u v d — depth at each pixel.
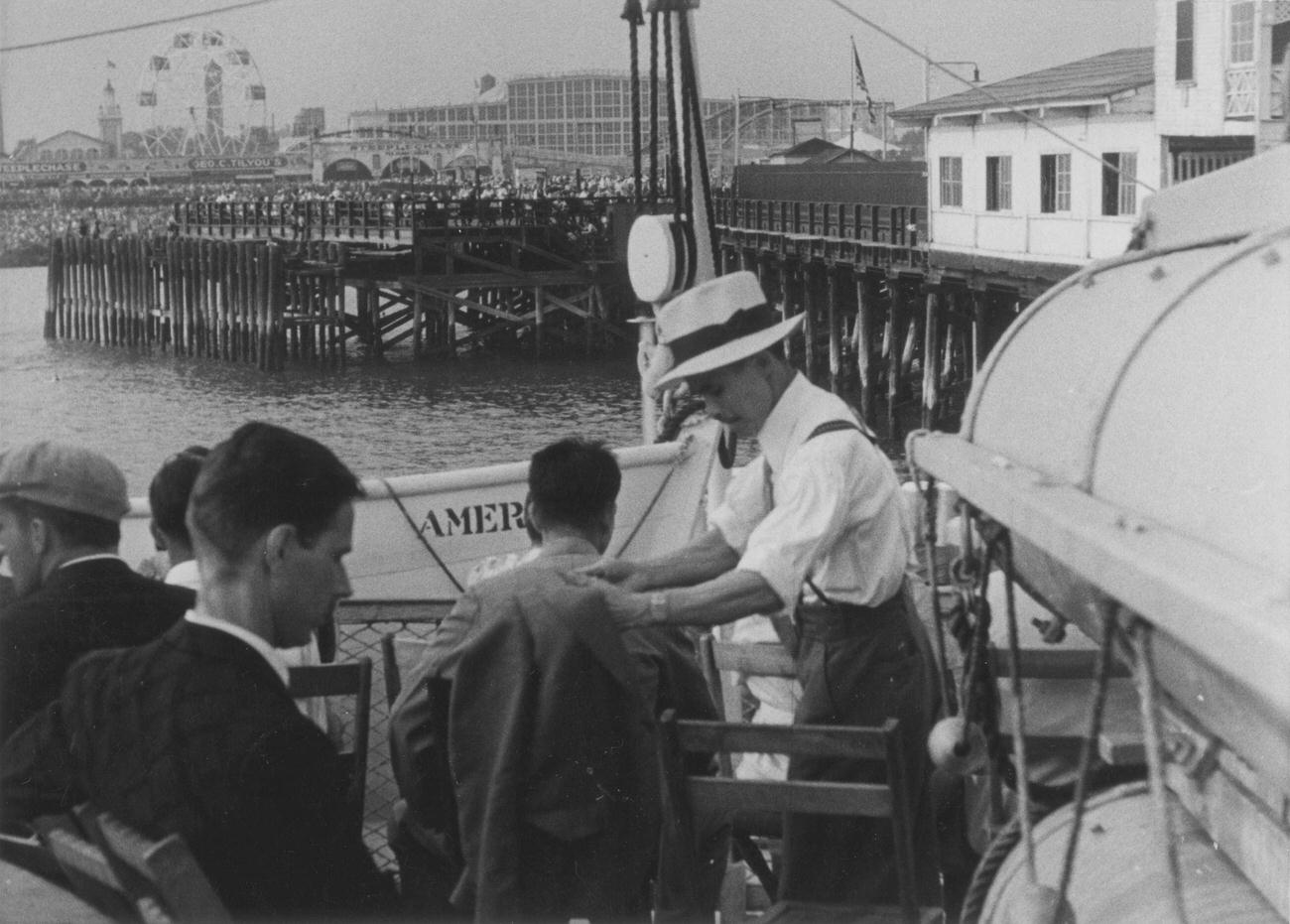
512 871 2.98
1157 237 2.79
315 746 2.19
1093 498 1.97
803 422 3.49
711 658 4.11
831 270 37.31
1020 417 2.44
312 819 2.15
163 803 2.12
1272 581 1.44
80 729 2.24
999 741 3.09
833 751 2.80
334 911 2.16
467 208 47.25
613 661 3.03
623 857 3.03
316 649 4.46
